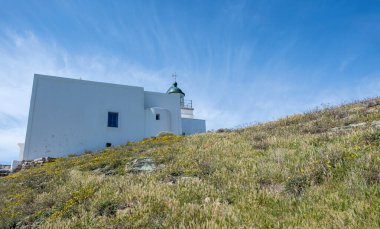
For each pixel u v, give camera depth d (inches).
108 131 1295.5
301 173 302.4
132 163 514.0
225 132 784.9
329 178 269.9
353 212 198.5
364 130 413.4
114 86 1352.1
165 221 234.7
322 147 382.3
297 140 465.1
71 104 1250.0
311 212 217.6
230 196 281.4
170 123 1472.7
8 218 337.1
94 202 306.0
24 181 595.5
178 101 1531.7
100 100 1309.1
